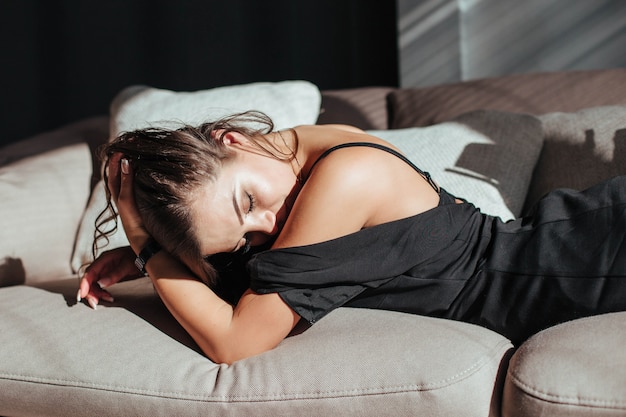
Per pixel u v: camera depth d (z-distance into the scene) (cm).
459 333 131
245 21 376
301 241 135
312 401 122
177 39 379
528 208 188
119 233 198
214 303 140
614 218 140
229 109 214
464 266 147
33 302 162
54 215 207
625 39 307
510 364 122
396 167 143
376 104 244
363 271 139
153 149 142
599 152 179
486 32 327
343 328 137
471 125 195
